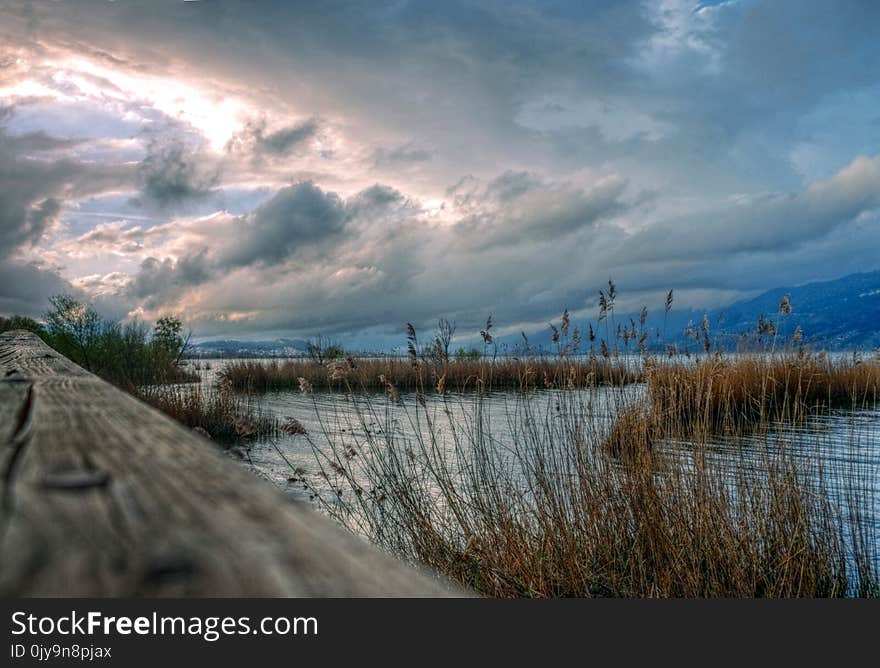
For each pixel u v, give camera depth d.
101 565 0.43
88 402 1.20
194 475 0.71
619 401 5.93
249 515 0.58
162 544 0.48
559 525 4.60
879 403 10.74
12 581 0.39
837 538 4.68
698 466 4.55
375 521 5.36
